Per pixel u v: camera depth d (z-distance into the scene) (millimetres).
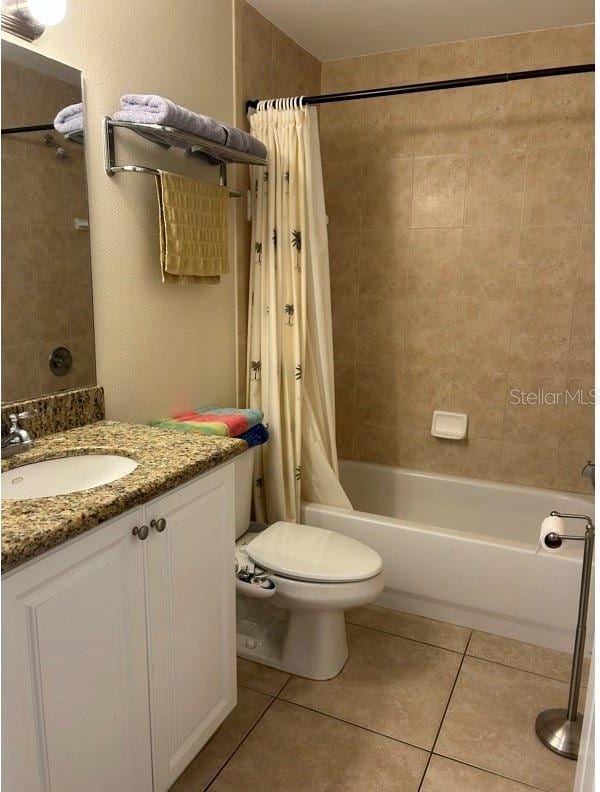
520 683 2002
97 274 1718
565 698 1933
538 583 2137
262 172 2332
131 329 1873
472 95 2676
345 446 3234
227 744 1729
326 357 2480
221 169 2180
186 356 2154
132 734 1281
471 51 2668
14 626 964
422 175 2832
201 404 2268
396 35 2635
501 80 2113
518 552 2148
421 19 2463
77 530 1049
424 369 2998
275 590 1875
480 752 1708
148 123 1619
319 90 2994
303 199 2326
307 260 2400
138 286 1882
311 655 2014
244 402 2543
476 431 2938
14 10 1356
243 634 2189
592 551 1647
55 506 1098
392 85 2850
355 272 3061
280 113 2291
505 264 2742
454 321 2891
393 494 3100
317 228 2393
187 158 2062
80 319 1668
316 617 2002
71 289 1629
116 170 1715
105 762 1205
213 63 2162
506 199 2688
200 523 1461
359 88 2916
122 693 1237
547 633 2178
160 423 1977
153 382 1996
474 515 2930
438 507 3006
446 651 2170
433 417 3000
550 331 2715
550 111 2551
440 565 2285
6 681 955
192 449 1489
